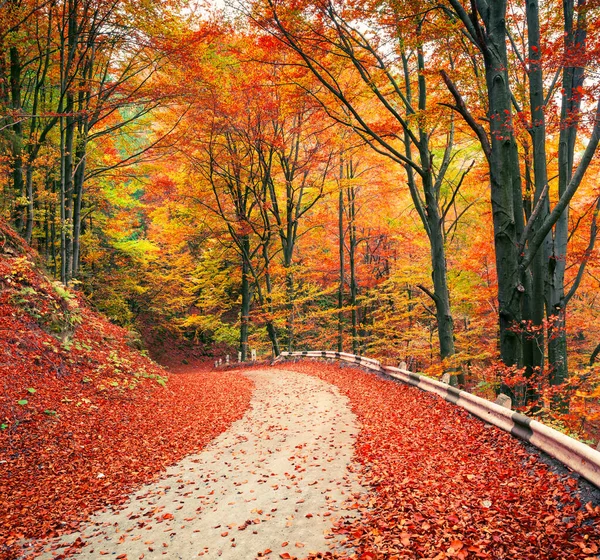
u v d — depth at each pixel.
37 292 13.36
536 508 4.73
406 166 14.63
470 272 18.62
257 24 12.76
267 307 25.11
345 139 21.17
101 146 22.94
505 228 8.83
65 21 15.46
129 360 15.41
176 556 4.70
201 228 29.22
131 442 9.27
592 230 12.74
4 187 17.34
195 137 21.92
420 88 13.28
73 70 18.22
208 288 32.97
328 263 28.42
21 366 10.42
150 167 22.67
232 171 25.98
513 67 12.50
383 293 27.55
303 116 21.22
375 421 9.62
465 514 4.84
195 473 7.49
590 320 18.91
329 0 11.18
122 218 30.31
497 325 17.72
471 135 13.91
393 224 25.08
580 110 9.86
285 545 4.70
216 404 13.70
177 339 41.19
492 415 7.77
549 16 11.92
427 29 11.15
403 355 22.88
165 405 12.63
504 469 5.93
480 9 8.92
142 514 5.91
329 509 5.46
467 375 20.11
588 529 4.11
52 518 5.89
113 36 16.47
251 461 7.84
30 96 20.39
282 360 25.80
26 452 7.79
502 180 8.82
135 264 32.25
